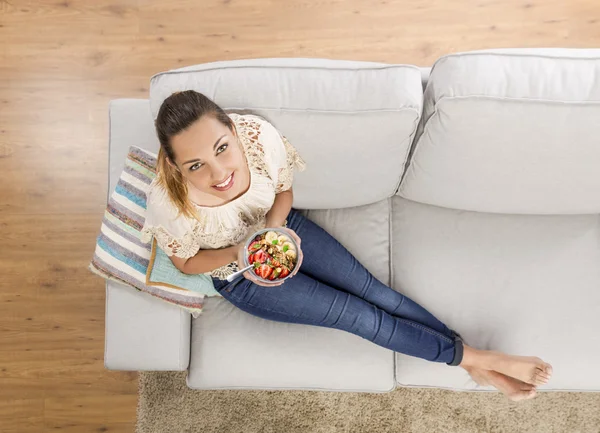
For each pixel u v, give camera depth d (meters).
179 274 1.41
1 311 2.06
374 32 2.11
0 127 2.13
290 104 1.26
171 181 1.11
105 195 2.10
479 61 1.25
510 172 1.38
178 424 1.96
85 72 2.14
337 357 1.56
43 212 2.10
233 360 1.55
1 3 2.15
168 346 1.44
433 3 2.10
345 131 1.29
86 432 1.99
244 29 2.13
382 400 1.92
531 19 2.08
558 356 1.53
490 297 1.57
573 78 1.23
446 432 1.89
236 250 1.27
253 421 1.94
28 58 2.14
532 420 1.88
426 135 1.33
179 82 1.29
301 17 2.13
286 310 1.46
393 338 1.49
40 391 2.02
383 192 1.54
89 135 2.13
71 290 2.06
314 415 1.93
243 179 1.17
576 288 1.56
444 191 1.49
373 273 1.62
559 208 1.52
